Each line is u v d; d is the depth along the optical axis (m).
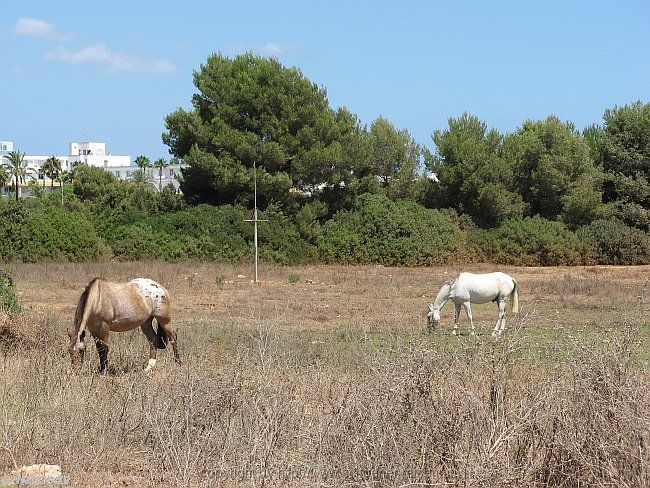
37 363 11.23
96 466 7.73
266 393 8.21
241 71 50.00
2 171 85.62
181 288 29.66
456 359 7.50
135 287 12.87
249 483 7.13
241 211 48.31
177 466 7.44
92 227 45.97
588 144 56.59
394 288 30.20
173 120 49.81
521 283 32.38
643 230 51.38
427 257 47.66
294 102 49.09
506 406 7.17
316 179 49.38
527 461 6.94
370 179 53.00
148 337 13.41
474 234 50.91
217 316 20.77
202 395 8.32
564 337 8.82
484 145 56.00
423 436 6.99
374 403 7.28
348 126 51.62
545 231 48.91
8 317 14.17
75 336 11.81
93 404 9.12
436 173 55.50
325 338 16.03
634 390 6.91
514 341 7.81
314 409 8.02
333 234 48.69
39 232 44.03
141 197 51.22
